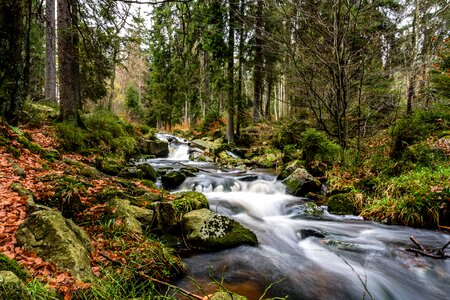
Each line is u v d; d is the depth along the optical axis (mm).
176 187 9055
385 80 11273
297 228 6098
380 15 8633
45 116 10750
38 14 7070
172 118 29516
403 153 8031
